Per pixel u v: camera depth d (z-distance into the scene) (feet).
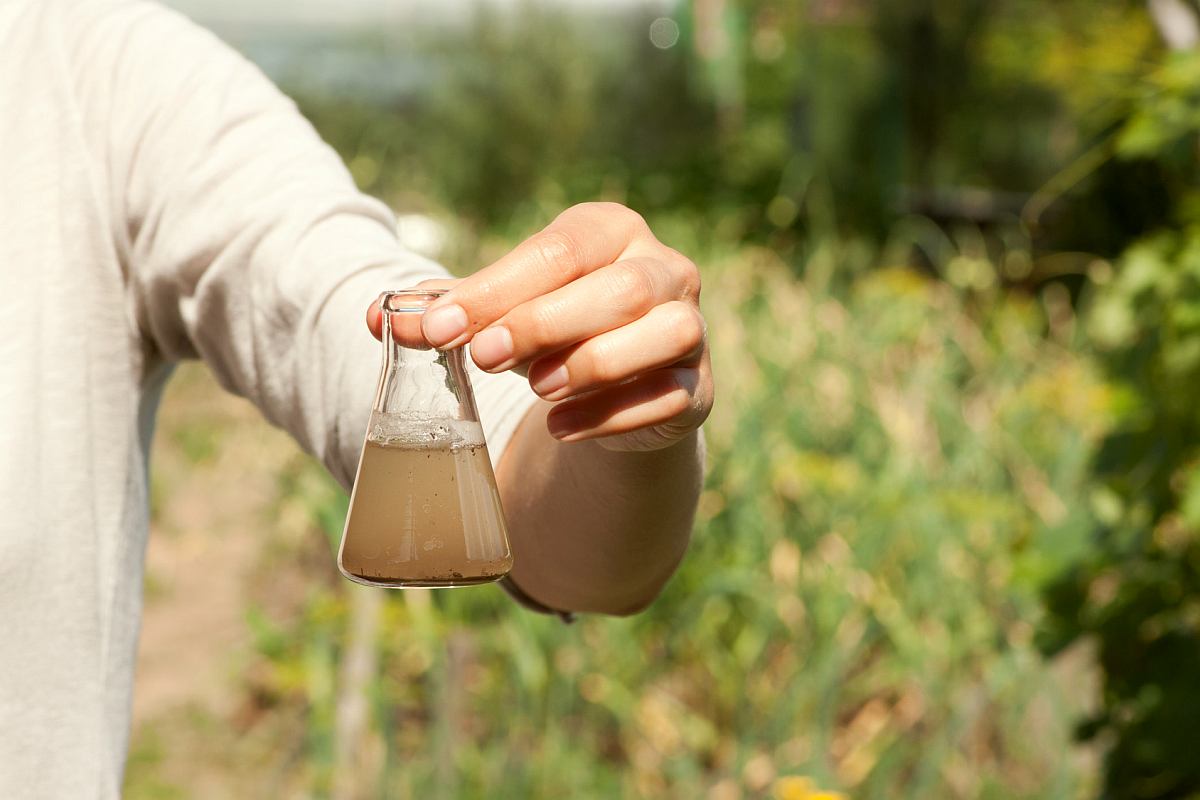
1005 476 12.96
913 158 39.70
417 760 9.96
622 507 3.67
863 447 13.47
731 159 29.45
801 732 10.64
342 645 10.52
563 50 30.55
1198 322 8.46
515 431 3.96
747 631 11.28
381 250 4.00
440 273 4.08
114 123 4.03
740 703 10.38
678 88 33.88
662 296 3.01
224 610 14.55
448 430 3.20
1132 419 8.79
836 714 11.00
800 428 13.29
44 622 3.69
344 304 3.86
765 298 17.51
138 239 4.05
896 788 10.28
